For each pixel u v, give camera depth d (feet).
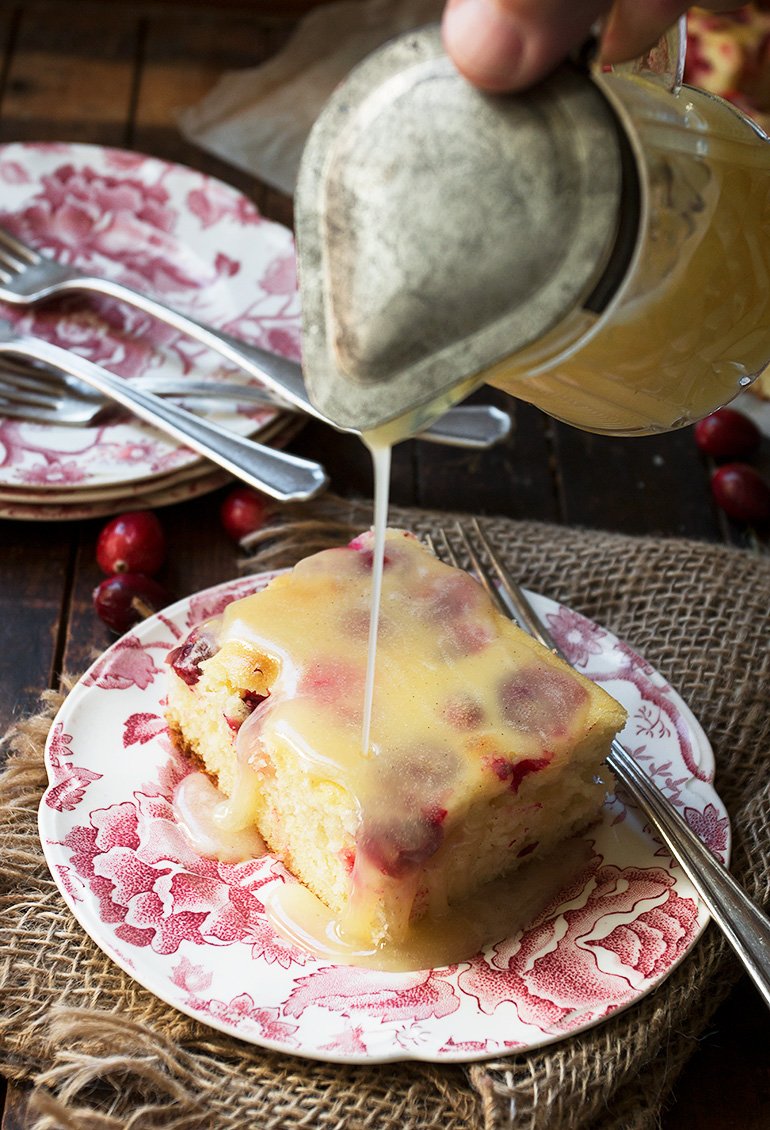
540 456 2.44
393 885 1.83
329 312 1.59
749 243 1.69
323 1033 1.77
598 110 1.56
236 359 2.31
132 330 2.44
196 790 1.97
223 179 2.73
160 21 3.09
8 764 1.98
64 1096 1.75
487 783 1.86
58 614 2.18
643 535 2.36
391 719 1.89
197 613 2.08
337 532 2.26
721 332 1.71
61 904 1.90
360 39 3.02
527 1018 1.79
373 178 1.57
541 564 2.25
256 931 1.85
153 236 2.55
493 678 1.94
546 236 1.55
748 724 2.10
